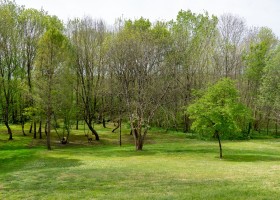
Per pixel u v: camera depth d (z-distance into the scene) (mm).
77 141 49906
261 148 42031
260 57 60719
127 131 62469
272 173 20375
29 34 51344
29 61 50906
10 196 15508
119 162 29094
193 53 59875
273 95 48750
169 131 63531
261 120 68500
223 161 30094
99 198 14273
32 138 50500
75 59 51344
